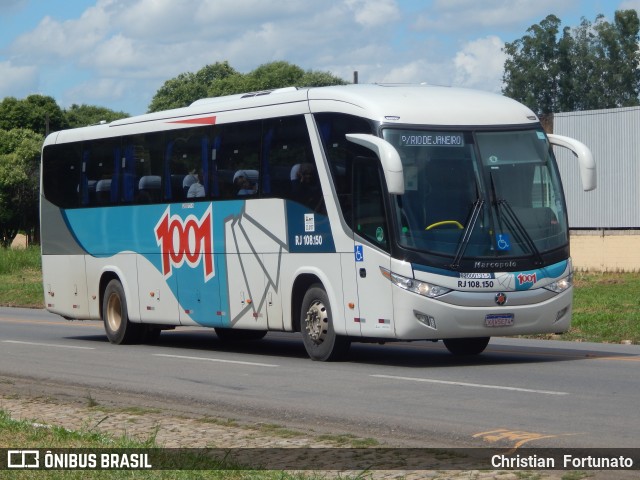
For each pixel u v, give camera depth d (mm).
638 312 26609
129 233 22734
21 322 30688
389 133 16797
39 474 9477
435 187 16781
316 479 8969
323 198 17906
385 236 16719
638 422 11562
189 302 21156
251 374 16656
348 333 17547
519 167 17312
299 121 18484
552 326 17141
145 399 14500
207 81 119812
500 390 14125
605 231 51188
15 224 85438
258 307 19469
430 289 16453
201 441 11148
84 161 24109
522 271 16891
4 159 84750
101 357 19984
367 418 12203
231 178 20031
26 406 14125
